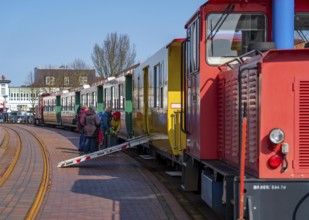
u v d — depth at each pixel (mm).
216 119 7730
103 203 9469
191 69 8523
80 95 34281
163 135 12875
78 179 12539
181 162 10484
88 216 8359
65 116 38625
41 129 40875
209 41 7672
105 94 26406
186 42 9062
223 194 6523
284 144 5578
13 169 13969
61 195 10266
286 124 5613
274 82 5629
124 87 20641
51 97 45812
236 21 7582
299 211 5500
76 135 31047
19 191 10477
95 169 14617
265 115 5633
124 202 9594
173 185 11633
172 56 12062
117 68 55125
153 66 14570
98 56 72625
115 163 16266
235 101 6723
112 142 19312
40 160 16281
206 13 7645
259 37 7473
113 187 11320
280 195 5508
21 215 8234
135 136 18641
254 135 5887
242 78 6449
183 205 9383
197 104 7977
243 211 5504
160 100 13305
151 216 8422
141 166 15453
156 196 10234
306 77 5594
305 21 7332
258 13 7484
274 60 5633
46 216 8320
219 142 7633
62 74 71500
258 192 5516
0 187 10930
